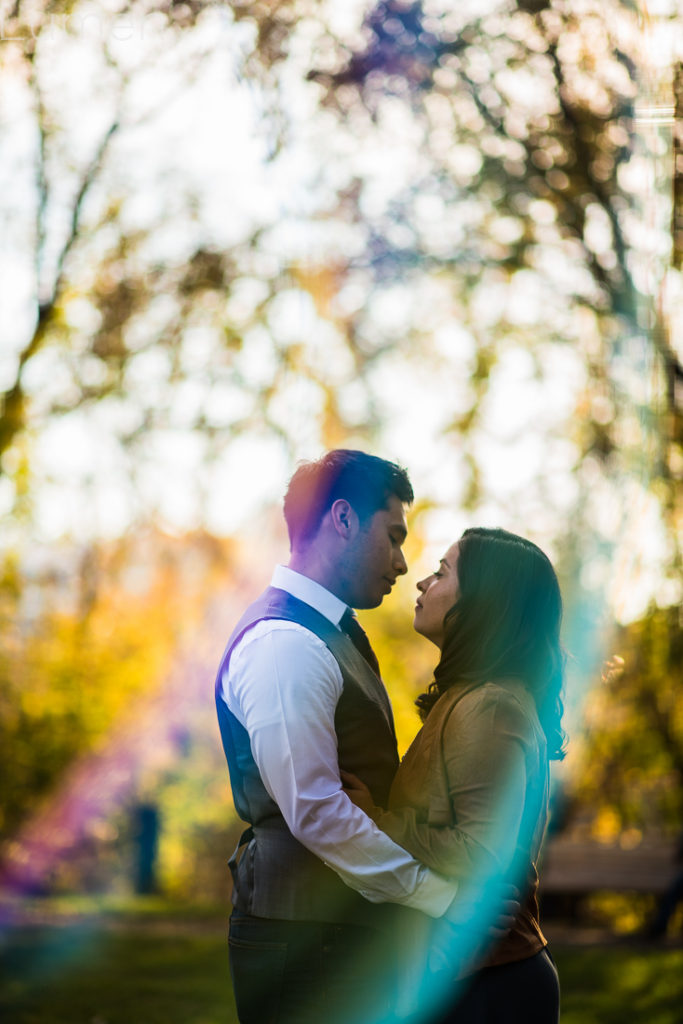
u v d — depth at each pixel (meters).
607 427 8.10
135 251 8.57
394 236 7.96
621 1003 5.07
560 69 6.50
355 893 2.20
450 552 2.40
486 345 8.46
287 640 2.21
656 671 8.00
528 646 2.25
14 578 9.30
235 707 2.28
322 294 8.27
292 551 2.43
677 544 7.66
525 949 2.18
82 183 8.18
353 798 2.20
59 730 10.14
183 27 6.00
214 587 9.80
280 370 8.50
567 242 7.85
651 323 6.60
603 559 7.94
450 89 6.87
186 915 8.05
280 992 2.19
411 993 2.18
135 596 10.07
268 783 2.18
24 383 8.78
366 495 2.37
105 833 13.11
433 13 6.51
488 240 8.10
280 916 2.19
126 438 8.89
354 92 6.85
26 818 10.25
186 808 14.38
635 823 9.17
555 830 8.65
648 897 9.24
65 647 10.05
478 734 2.13
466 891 2.09
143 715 10.83
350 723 2.25
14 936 6.90
